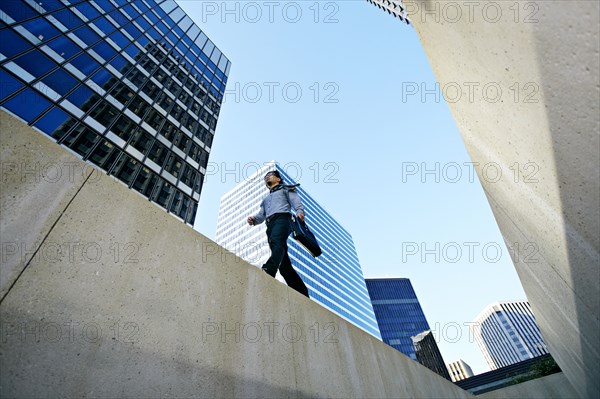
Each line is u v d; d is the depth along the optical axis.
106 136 16.44
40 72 14.10
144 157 18.31
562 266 1.67
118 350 1.21
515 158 1.52
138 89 20.72
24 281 1.08
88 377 1.08
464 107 1.90
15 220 1.14
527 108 1.21
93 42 18.61
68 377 1.03
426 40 2.04
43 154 1.35
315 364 2.22
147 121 20.09
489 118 1.60
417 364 4.33
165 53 26.20
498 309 137.00
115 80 19.05
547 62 1.01
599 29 0.79
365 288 94.69
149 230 1.64
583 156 0.99
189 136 23.58
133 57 21.83
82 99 15.90
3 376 0.91
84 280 1.25
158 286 1.50
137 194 1.72
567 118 1.00
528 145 1.32
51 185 1.32
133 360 1.23
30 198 1.22
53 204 1.29
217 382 1.49
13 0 14.28
